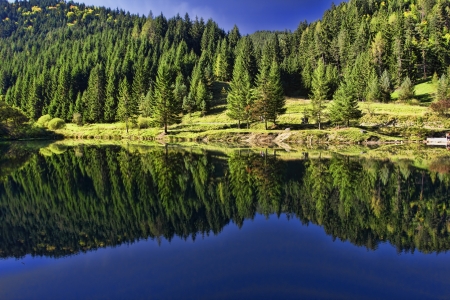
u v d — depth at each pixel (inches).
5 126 3016.7
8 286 345.7
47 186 911.0
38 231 534.9
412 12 5930.1
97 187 893.2
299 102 3663.9
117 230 534.0
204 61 4953.3
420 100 3159.5
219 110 3607.3
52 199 761.0
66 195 801.6
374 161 1338.6
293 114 3034.0
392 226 547.2
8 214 639.1
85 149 2021.4
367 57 3737.7
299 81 4365.2
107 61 5073.8
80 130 3415.4
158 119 2901.1
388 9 6082.7
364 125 2522.1
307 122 2775.6
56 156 1649.9
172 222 577.0
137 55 5182.1
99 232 524.7
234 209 663.1
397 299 314.2
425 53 3863.2
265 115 2677.2
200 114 3531.0
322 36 4830.2
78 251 442.6
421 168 1143.6
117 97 3902.6
